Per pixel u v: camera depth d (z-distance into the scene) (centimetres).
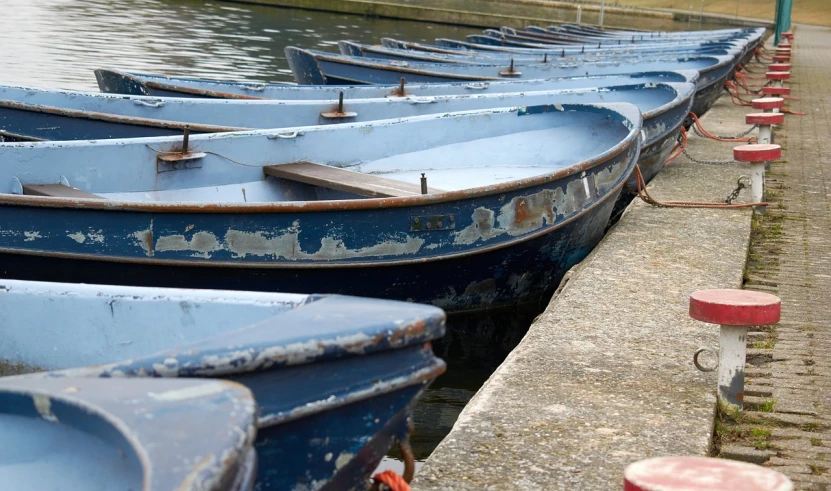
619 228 766
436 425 536
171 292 330
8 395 179
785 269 691
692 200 881
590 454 371
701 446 380
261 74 2116
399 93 1196
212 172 760
